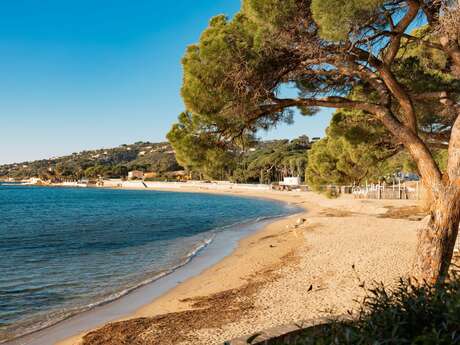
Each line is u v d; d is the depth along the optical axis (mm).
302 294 12016
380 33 7371
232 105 7992
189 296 13312
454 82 9594
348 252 17766
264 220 41062
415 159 7422
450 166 6867
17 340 9992
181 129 9062
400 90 7602
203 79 7852
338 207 48406
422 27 9203
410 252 16656
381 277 12953
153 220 43625
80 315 11906
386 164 18984
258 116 8391
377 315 3166
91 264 19703
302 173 109312
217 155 8977
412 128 7539
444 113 9656
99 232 33219
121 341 9125
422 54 9852
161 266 18953
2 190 158375
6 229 36219
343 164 20547
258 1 6887
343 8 5918
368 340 2783
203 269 17875
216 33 7996
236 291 13219
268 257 19188
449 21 6469
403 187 51000
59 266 19297
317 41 7336
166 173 193375
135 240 28172
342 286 12398
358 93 9758
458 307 2822
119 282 15930
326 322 4312
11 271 18188
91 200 90375
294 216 43719
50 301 13422
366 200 48406
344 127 11391
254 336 3451
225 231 32500
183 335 9234
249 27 7727
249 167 129500
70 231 34250
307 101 8203
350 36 6645
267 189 108250
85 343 9242
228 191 122938
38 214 53844
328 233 25047
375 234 22938
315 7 6129
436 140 10391
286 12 6836
